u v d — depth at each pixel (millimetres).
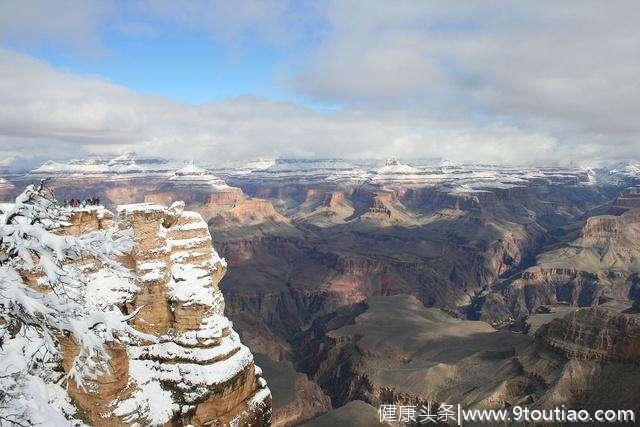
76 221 43219
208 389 45219
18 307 20359
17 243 20406
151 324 46844
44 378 35219
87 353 23344
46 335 21578
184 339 46750
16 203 21453
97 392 38188
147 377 45062
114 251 22609
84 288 35156
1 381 23078
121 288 44906
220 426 45969
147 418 41719
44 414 25234
